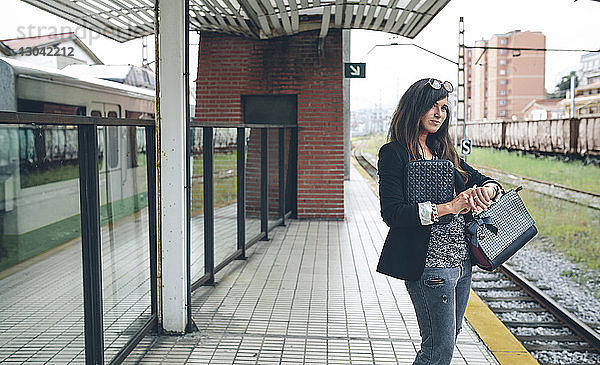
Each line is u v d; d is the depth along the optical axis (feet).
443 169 9.88
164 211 14.73
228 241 22.67
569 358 18.78
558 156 100.99
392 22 30.35
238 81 35.45
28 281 9.20
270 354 14.03
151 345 14.44
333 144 35.12
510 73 328.08
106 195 12.13
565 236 45.57
